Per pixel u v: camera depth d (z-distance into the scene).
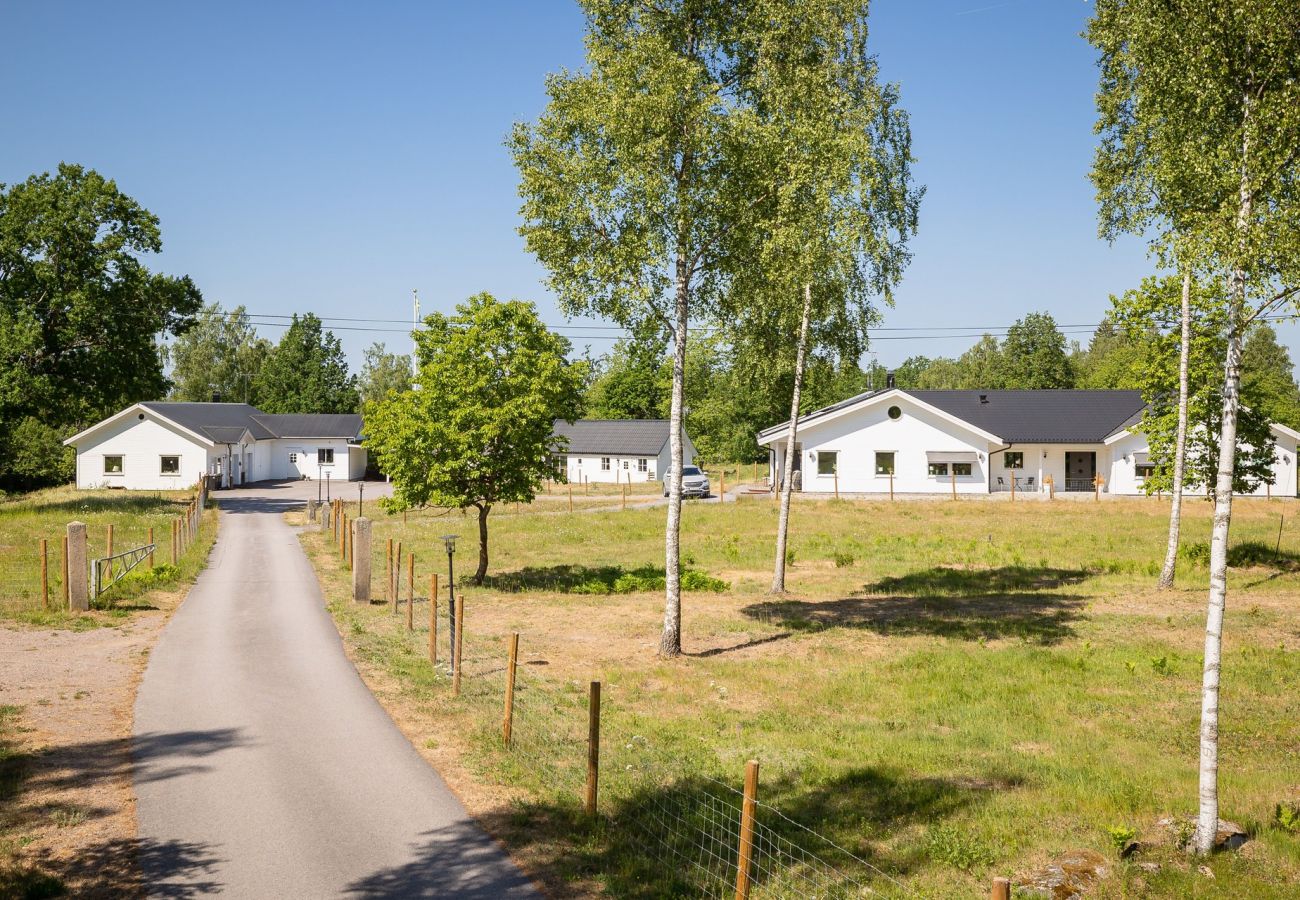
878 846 9.42
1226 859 9.30
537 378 25.61
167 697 13.55
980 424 51.88
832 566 30.47
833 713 14.42
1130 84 15.05
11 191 44.09
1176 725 13.80
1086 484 51.06
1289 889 8.63
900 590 25.89
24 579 23.81
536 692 14.58
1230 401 10.28
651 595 25.14
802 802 10.57
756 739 12.89
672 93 16.19
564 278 17.69
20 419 46.28
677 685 15.77
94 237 45.66
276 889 7.82
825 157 17.25
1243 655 17.70
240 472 68.56
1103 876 8.81
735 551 32.72
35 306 43.88
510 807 9.82
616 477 69.00
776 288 18.09
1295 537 34.12
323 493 62.16
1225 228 10.16
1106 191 16.39
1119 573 28.27
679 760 11.71
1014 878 8.76
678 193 17.06
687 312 18.42
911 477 50.28
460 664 14.57
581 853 8.75
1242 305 10.37
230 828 9.06
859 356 24.19
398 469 25.97
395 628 19.09
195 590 23.73
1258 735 13.35
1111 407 52.53
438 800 9.93
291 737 11.84
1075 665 17.08
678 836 9.19
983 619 21.53
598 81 17.14
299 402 97.38
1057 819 10.27
